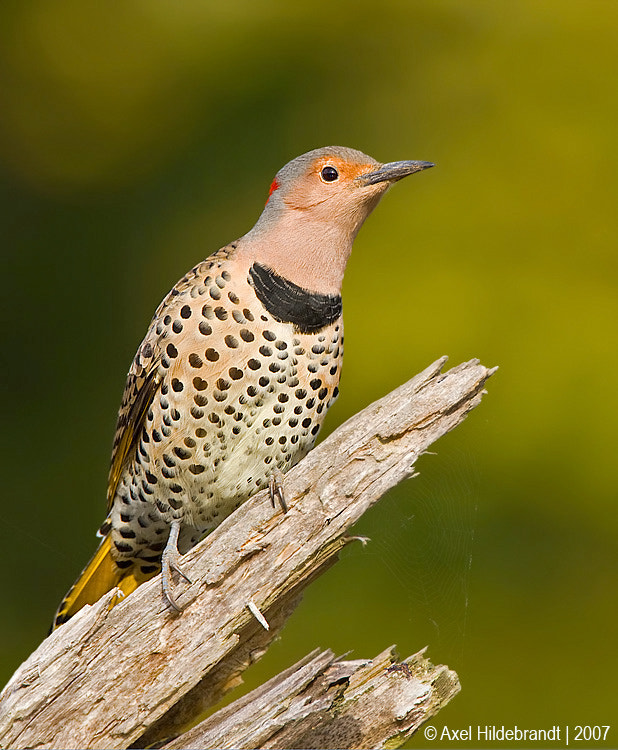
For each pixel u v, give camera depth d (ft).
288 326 23.49
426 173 39.34
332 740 20.97
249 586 20.48
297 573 20.62
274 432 23.84
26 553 39.29
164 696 20.21
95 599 26.76
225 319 23.26
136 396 24.76
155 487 24.84
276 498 20.49
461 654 34.42
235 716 20.26
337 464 20.47
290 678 20.35
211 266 23.95
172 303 24.02
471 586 35.14
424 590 34.60
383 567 34.76
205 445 23.86
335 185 24.45
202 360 23.31
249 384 23.38
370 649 34.19
